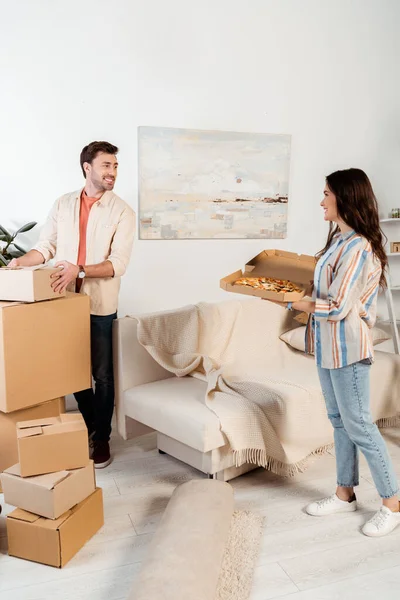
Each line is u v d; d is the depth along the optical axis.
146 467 2.72
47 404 2.46
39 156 3.34
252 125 3.85
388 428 3.26
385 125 4.28
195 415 2.36
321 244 4.21
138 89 3.51
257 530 2.15
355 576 1.92
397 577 1.92
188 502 2.11
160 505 2.36
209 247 3.84
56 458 2.01
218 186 3.79
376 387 2.98
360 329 2.05
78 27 3.31
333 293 2.03
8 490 2.00
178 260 3.77
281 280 2.32
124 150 3.53
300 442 2.58
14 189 3.32
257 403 2.54
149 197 3.62
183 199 3.71
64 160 3.40
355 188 2.03
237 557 1.98
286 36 3.86
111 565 1.96
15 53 3.21
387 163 4.33
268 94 3.87
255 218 3.94
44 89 3.29
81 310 2.48
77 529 2.03
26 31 3.21
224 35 3.68
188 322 2.92
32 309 2.27
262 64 3.82
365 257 2.03
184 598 1.59
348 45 4.06
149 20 3.47
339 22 4.01
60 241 2.74
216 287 3.91
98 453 2.73
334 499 2.31
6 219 3.33
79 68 3.35
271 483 2.57
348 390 2.09
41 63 3.27
